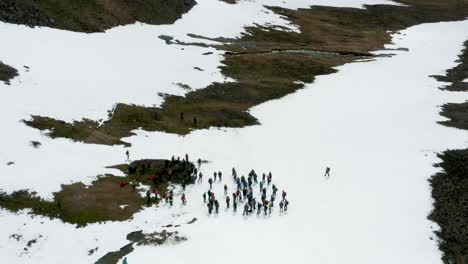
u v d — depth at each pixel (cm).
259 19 13050
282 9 14738
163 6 10819
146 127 6353
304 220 4788
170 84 7644
